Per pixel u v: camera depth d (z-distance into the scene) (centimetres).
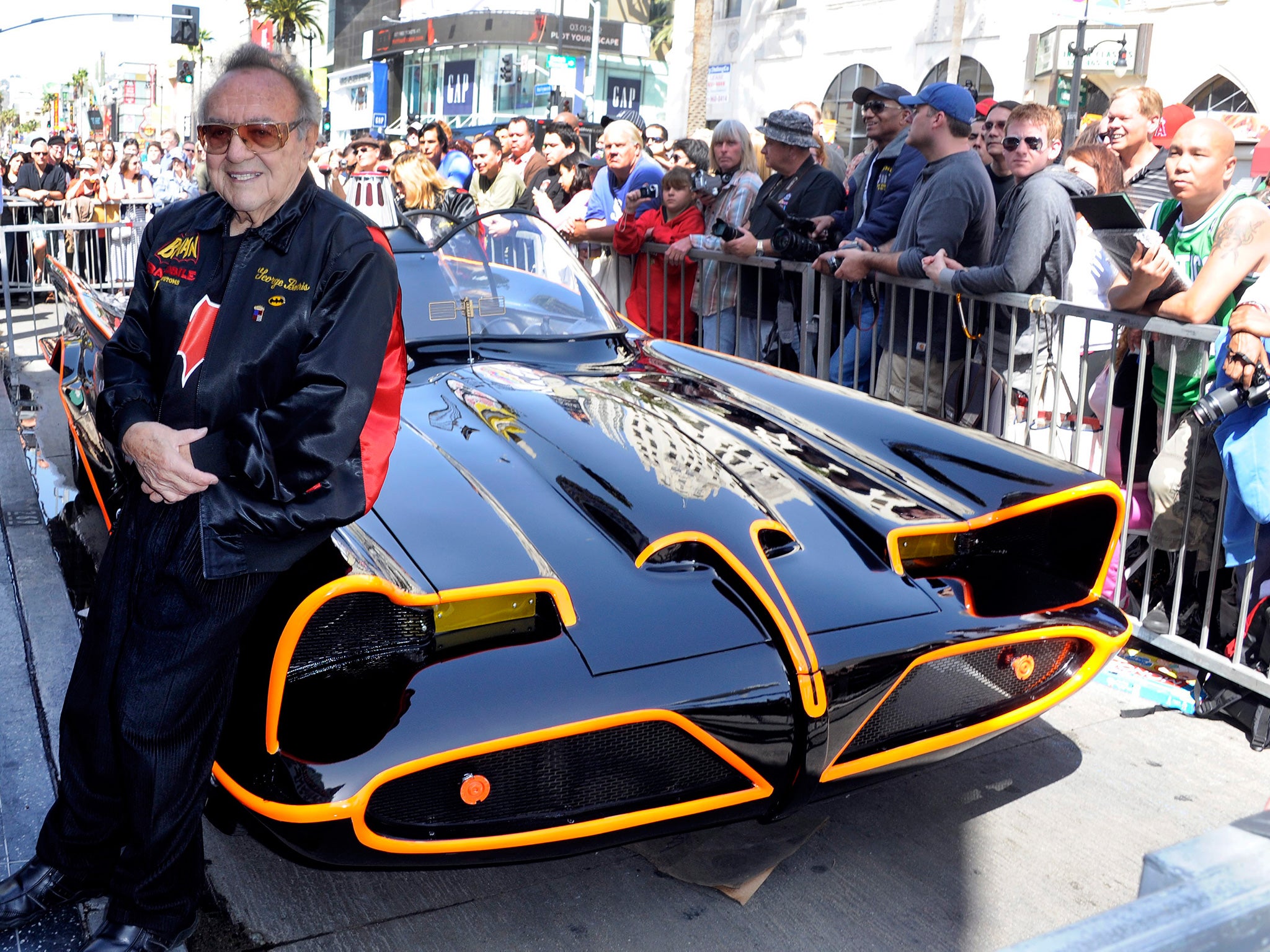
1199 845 70
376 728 172
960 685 221
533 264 323
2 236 637
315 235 166
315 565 179
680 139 654
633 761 191
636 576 205
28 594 327
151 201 837
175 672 165
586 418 257
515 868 220
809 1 1734
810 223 452
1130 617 330
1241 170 1184
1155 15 1261
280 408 160
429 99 4222
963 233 387
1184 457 302
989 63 1464
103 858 193
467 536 202
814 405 291
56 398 565
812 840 231
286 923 201
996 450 259
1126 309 317
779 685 191
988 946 198
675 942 198
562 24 3284
